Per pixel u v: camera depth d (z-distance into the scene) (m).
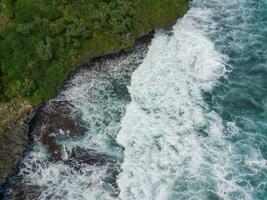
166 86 37.22
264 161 31.66
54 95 36.53
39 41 37.53
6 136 33.03
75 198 30.62
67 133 34.38
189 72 38.12
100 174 31.80
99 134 34.25
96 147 33.44
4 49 37.12
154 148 32.97
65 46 38.34
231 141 33.03
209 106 35.59
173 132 33.91
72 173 32.03
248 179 30.62
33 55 37.38
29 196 30.88
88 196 30.66
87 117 35.44
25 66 36.75
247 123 34.28
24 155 33.09
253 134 33.47
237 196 29.75
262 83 37.09
